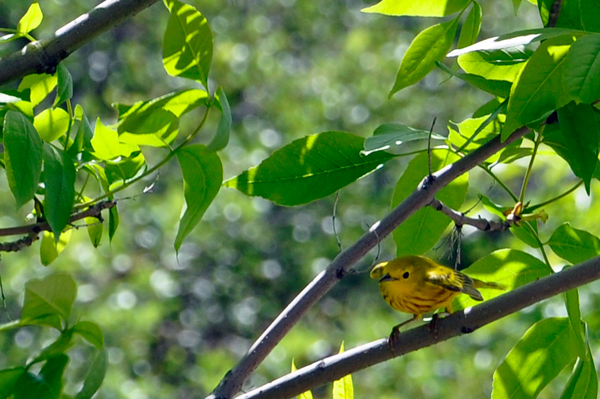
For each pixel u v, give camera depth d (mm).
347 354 5098
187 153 4855
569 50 4285
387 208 20641
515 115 4656
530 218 5512
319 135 5578
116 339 18453
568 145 4875
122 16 5156
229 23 22562
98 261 18844
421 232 6035
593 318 13562
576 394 5047
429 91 22266
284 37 22953
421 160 5910
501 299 4988
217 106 4758
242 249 20188
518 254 5766
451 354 18297
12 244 4812
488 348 17766
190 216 4812
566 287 4867
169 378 19109
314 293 5199
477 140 5652
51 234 5926
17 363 16703
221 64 21797
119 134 4777
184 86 21969
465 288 5922
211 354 19297
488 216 14305
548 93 4621
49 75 5586
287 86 21938
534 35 4309
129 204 19516
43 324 4617
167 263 19859
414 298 6375
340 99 21891
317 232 20672
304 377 5055
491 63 5555
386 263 6738
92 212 4953
